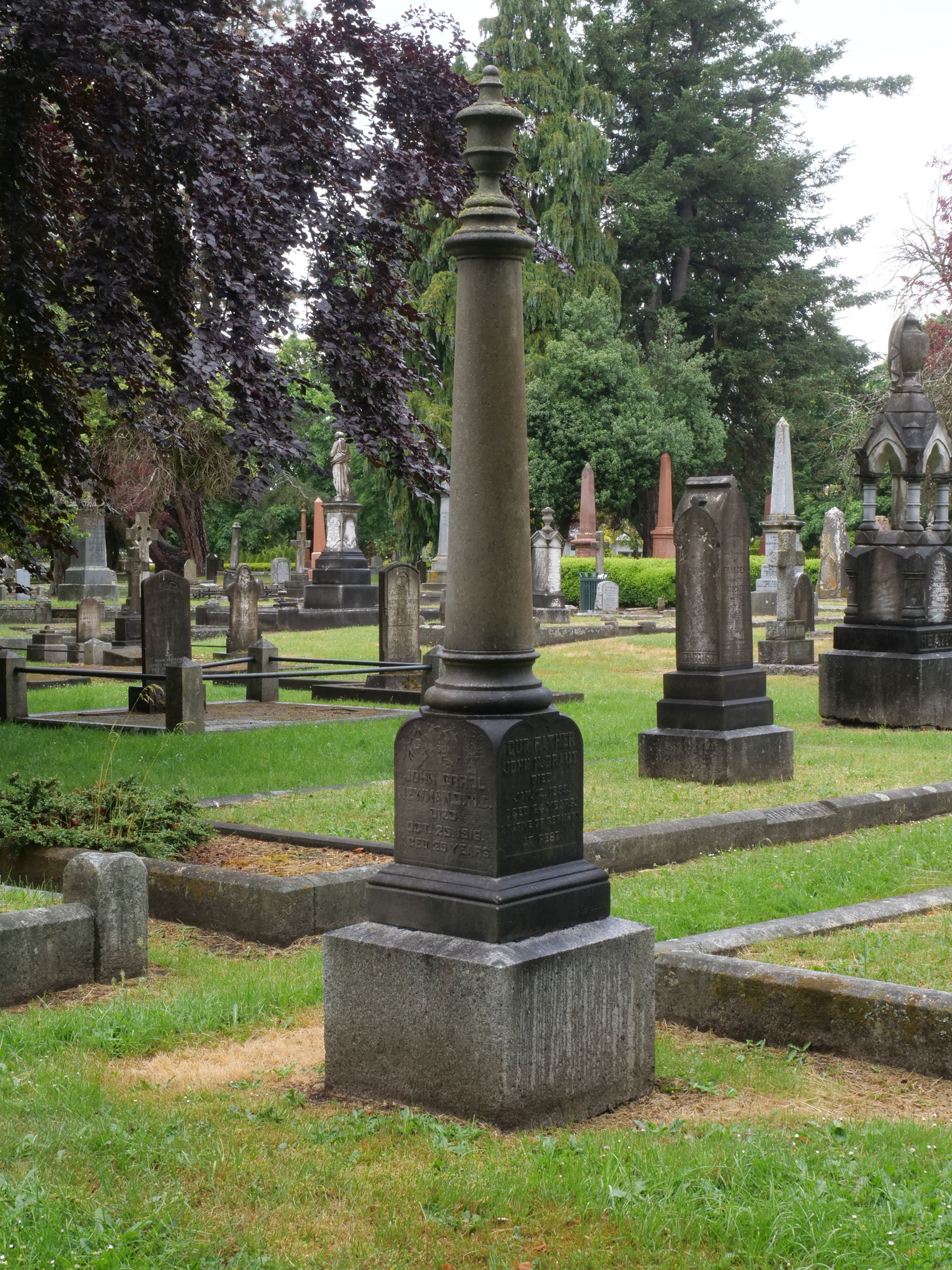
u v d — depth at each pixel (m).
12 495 13.90
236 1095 4.71
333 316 11.76
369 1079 4.68
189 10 11.66
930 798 10.67
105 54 10.52
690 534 11.91
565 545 53.19
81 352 11.38
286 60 11.61
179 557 59.16
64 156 13.22
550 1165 3.99
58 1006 5.86
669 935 6.96
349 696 19.39
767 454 59.34
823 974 5.37
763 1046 5.34
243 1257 3.49
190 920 7.31
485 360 4.77
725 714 11.72
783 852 9.17
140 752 13.26
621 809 10.30
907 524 15.91
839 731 15.37
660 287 62.06
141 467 39.66
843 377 58.31
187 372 10.92
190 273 12.31
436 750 4.71
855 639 15.88
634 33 58.72
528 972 4.39
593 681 21.41
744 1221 3.61
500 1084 4.32
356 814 9.85
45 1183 3.90
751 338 58.81
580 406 50.41
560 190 47.88
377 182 12.03
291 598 41.31
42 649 24.94
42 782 8.52
